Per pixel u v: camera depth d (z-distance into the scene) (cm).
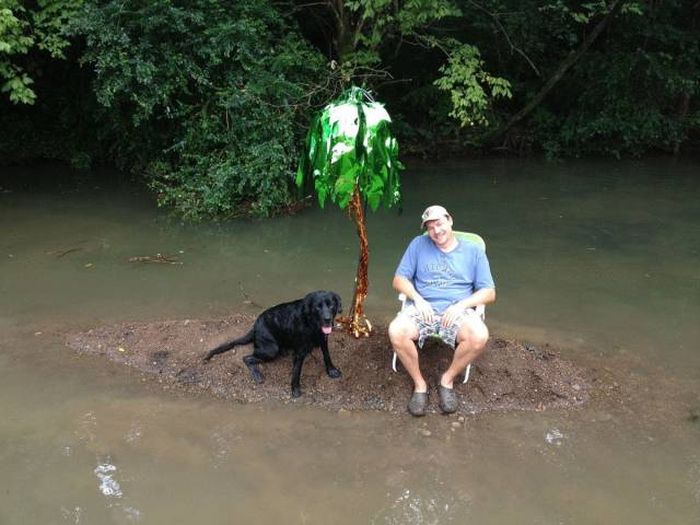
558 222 798
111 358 438
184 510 296
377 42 894
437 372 408
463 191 962
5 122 1098
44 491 308
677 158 1252
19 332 477
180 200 816
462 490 311
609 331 492
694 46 1242
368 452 342
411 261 399
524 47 1204
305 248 692
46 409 377
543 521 290
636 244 712
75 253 659
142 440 349
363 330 455
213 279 595
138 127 961
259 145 795
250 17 841
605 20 1098
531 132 1282
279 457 336
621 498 306
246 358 407
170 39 803
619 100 1236
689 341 477
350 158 375
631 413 380
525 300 551
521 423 369
